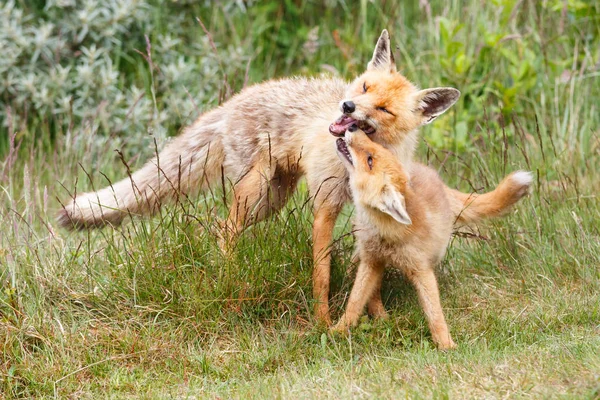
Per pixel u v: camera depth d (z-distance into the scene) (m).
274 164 10.22
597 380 7.11
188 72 15.00
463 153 13.30
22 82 14.45
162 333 8.99
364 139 9.00
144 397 7.82
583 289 10.04
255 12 17.05
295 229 9.75
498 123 14.00
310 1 17.56
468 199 10.28
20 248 9.95
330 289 9.91
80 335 8.91
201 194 10.99
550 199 11.71
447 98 9.60
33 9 15.67
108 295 9.39
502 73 14.73
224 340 9.11
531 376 7.46
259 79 15.90
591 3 15.09
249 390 7.82
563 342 8.47
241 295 9.34
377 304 9.73
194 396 7.91
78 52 14.64
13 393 8.13
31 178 12.53
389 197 8.52
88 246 9.80
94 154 13.95
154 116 13.69
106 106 14.56
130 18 15.22
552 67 14.27
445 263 10.57
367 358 8.49
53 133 15.15
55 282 9.54
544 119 13.71
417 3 16.97
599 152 12.96
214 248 9.57
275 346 8.82
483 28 14.28
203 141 10.64
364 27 16.22
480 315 9.61
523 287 10.26
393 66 9.86
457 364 7.97
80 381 8.34
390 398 7.26
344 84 10.41
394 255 9.02
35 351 8.75
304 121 10.00
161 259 9.59
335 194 9.59
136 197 9.95
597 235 11.02
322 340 8.71
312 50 16.31
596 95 14.51
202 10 16.64
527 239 11.06
